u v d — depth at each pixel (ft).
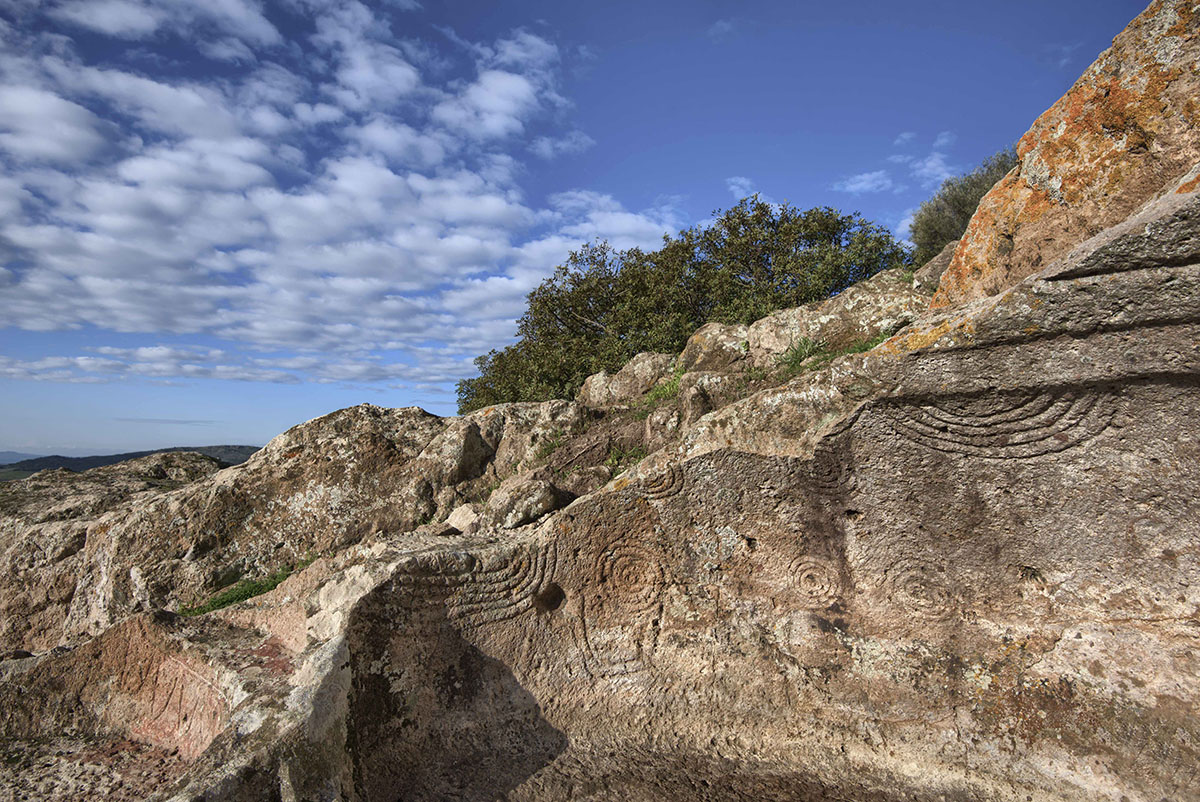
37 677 13.20
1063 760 10.39
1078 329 9.94
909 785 10.65
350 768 9.59
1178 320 9.34
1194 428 9.78
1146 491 10.23
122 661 13.02
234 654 11.98
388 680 11.10
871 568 11.94
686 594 12.67
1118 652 10.53
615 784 10.67
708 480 12.41
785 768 11.14
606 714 12.19
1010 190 15.40
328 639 10.62
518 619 12.44
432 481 26.04
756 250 38.24
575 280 44.88
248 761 8.13
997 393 10.65
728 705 12.06
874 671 11.69
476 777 10.79
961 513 11.36
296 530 25.77
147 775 11.09
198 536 25.04
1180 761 9.77
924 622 11.68
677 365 27.81
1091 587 10.80
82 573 26.02
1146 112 12.63
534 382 40.34
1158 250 9.34
